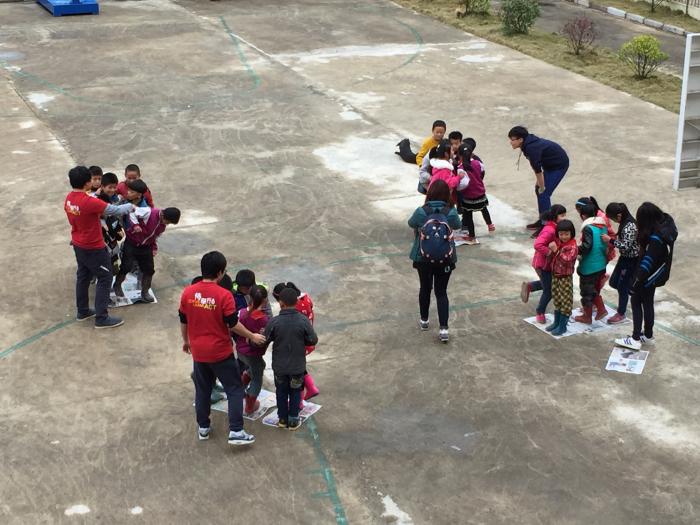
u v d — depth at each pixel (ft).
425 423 24.90
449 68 64.75
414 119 53.31
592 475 22.72
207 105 55.67
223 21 79.66
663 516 21.25
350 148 48.32
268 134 50.39
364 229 38.06
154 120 52.70
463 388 26.58
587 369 27.55
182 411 25.57
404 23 79.36
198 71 63.41
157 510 21.45
